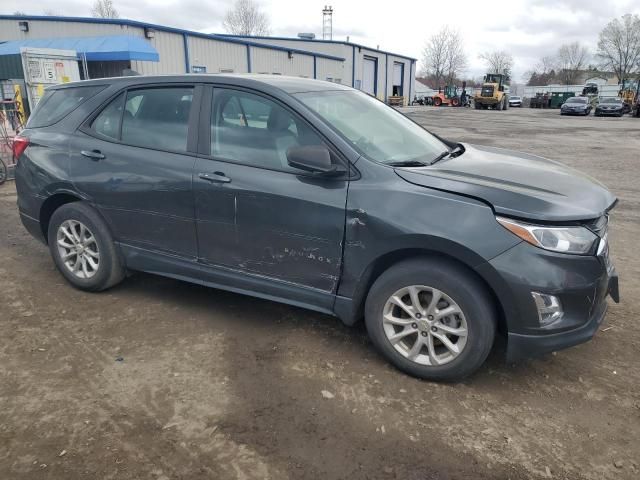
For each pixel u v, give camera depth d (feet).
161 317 13.16
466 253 9.48
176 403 9.73
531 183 10.48
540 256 9.29
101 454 8.41
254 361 11.19
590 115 134.62
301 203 10.84
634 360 11.51
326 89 13.05
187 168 12.15
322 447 8.68
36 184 14.53
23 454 8.38
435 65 281.54
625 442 8.94
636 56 259.19
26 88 36.27
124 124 13.41
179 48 83.41
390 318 10.61
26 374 10.57
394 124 13.28
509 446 8.79
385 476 8.09
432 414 9.56
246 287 12.08
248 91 11.86
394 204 10.05
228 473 8.07
